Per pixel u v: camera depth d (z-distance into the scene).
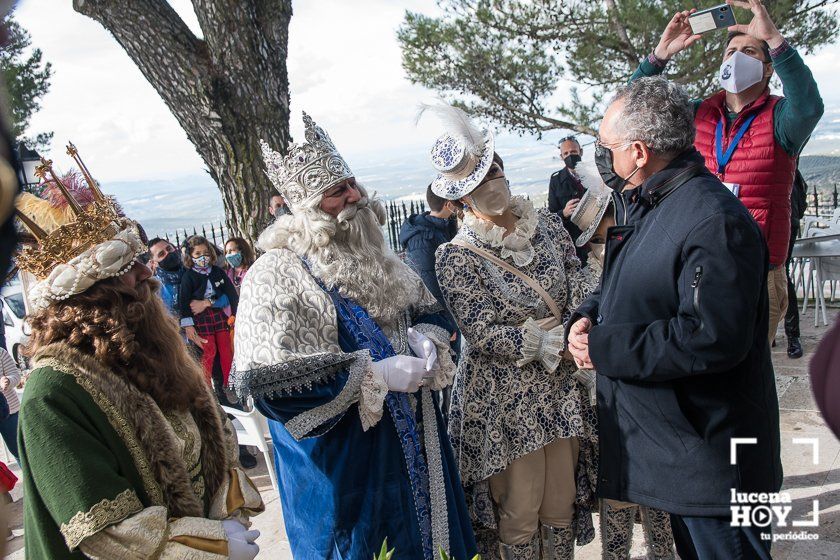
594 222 3.02
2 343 4.28
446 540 2.20
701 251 1.86
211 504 1.79
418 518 2.16
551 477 2.61
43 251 1.56
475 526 2.67
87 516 1.43
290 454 2.22
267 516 3.67
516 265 2.56
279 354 2.00
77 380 1.53
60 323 1.56
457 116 2.52
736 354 1.81
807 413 4.04
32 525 1.50
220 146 6.58
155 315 1.72
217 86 6.38
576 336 2.24
